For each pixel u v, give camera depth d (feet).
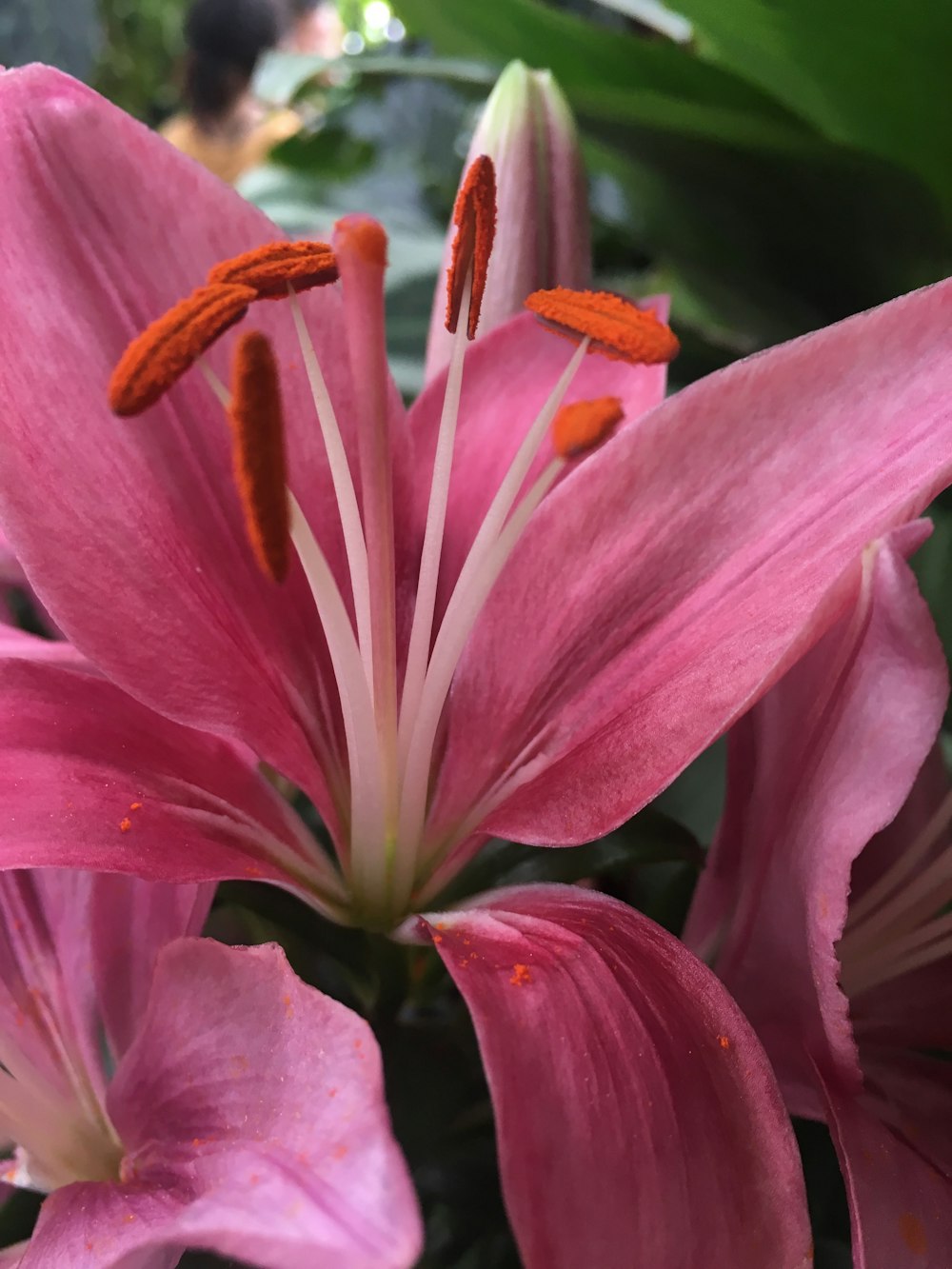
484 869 0.57
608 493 0.55
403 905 0.57
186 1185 0.45
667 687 0.52
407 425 0.59
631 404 0.62
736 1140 0.45
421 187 1.30
